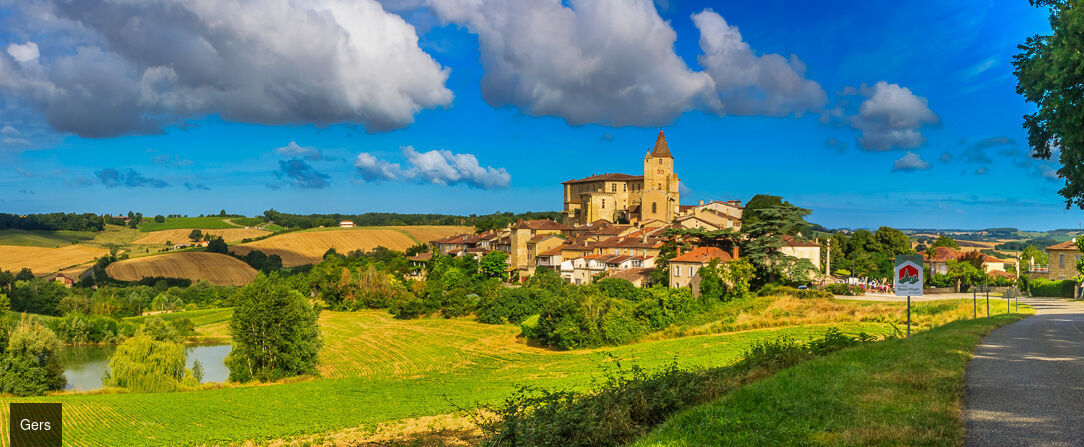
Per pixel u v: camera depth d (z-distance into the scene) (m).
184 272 186.25
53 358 73.38
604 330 77.38
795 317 72.31
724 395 19.28
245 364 74.50
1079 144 24.78
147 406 56.69
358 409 53.28
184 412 54.56
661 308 81.00
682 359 56.16
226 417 52.66
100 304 133.38
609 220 186.00
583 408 19.36
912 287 27.09
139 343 70.81
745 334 67.69
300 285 138.38
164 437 46.78
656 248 118.56
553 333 80.12
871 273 126.12
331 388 64.69
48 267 196.75
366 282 133.50
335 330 106.94
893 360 21.67
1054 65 23.94
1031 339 29.50
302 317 77.62
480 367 73.69
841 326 63.62
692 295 90.44
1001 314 53.22
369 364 81.44
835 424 14.46
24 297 149.62
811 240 131.50
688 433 15.22
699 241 107.44
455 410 48.03
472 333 97.56
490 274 143.88
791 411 15.88
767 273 98.62
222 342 106.62
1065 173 26.30
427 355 84.06
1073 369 20.34
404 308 117.44
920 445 12.63
